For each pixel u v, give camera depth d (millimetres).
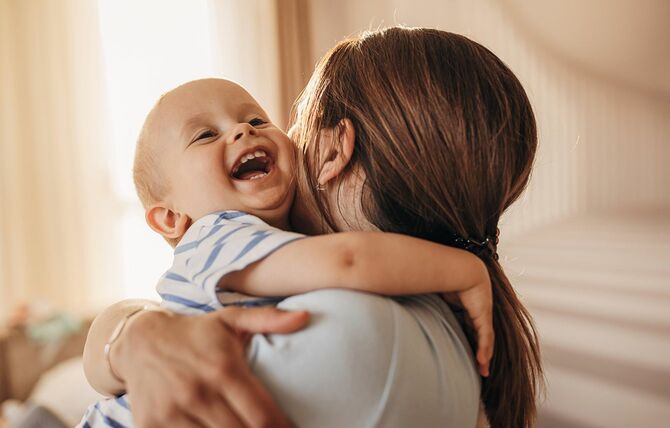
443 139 639
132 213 4098
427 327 613
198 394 478
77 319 3186
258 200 712
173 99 773
